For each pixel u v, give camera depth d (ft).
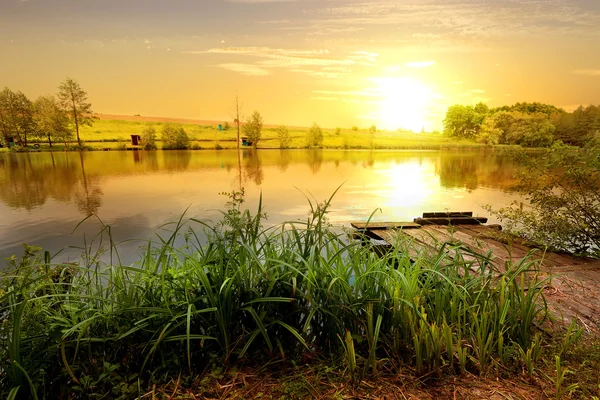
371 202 24.94
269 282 4.51
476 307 4.84
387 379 3.97
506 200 25.94
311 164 57.52
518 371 4.13
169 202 24.88
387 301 4.73
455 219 15.10
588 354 4.44
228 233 4.98
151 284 4.54
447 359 4.34
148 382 3.94
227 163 57.77
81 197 26.91
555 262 9.15
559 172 10.96
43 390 3.72
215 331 4.40
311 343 4.62
